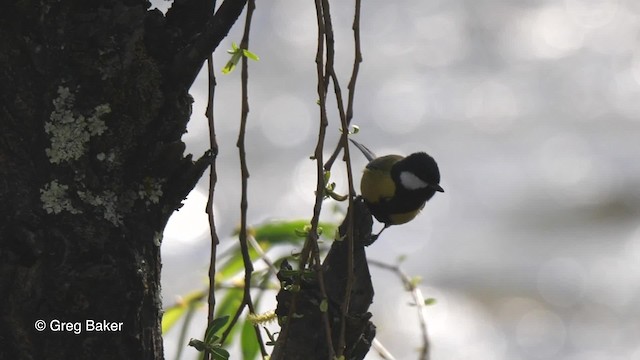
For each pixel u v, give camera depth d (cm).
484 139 2019
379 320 1367
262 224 503
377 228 1686
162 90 335
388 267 499
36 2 320
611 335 1452
